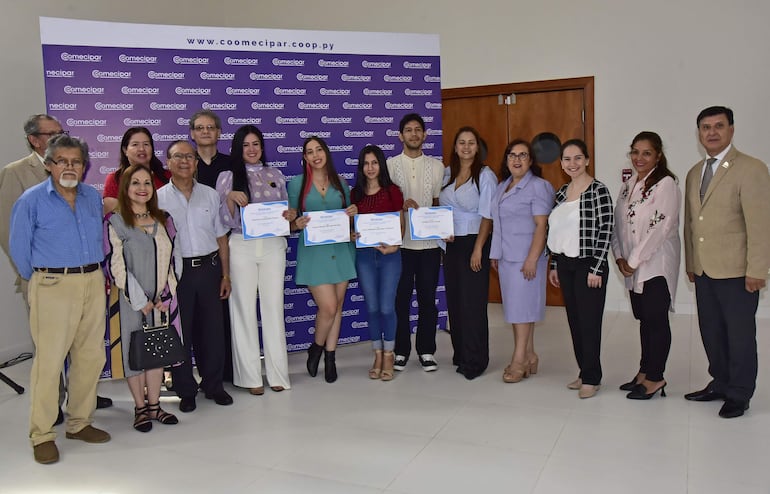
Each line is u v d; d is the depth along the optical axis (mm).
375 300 4234
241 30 4625
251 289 3943
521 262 3967
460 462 2967
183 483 2840
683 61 5809
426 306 4355
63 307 3068
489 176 4094
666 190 3529
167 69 4445
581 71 6164
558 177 6383
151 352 3295
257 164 3941
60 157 2959
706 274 3482
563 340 5203
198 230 3658
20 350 5148
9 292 5070
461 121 6734
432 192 4344
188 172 3562
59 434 3455
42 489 2818
